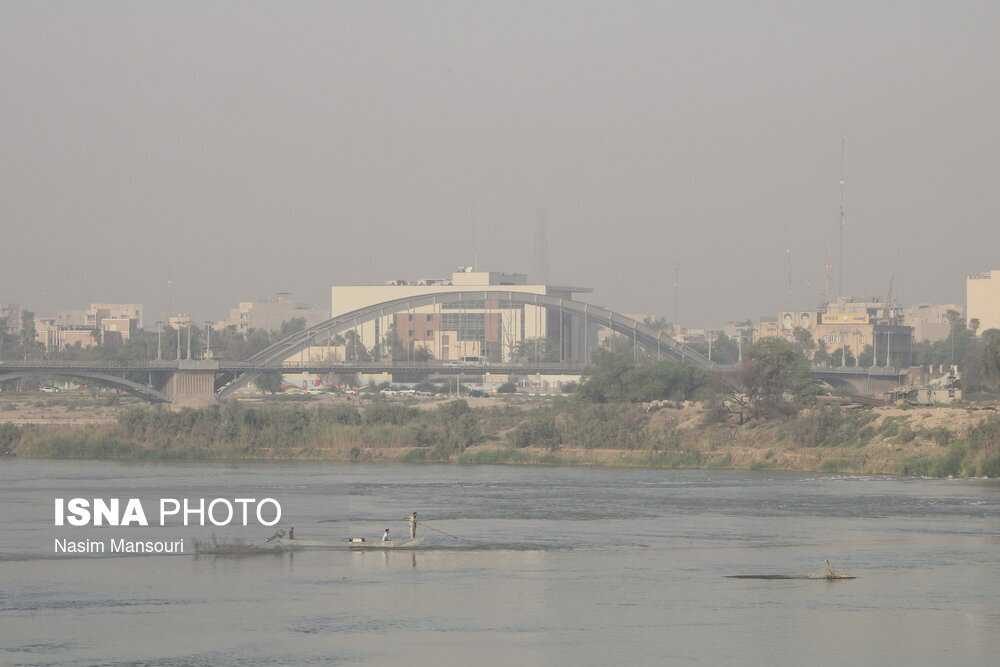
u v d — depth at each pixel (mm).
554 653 175875
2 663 170375
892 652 176375
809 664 171375
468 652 176250
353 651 176625
